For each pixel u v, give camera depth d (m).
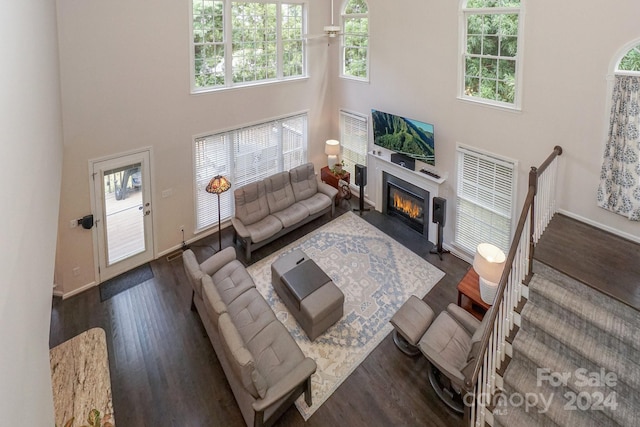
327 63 8.24
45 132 2.54
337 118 8.54
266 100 7.46
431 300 5.75
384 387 4.41
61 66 5.00
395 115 6.99
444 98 6.17
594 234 4.52
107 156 5.70
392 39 6.75
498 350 3.51
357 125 8.13
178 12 5.89
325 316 5.01
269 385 3.92
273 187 7.35
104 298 5.78
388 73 7.01
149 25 5.64
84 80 5.23
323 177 8.66
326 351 4.88
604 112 4.37
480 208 6.18
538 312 3.61
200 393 4.35
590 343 3.28
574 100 4.61
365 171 7.95
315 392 4.36
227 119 6.99
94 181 5.67
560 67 4.66
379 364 4.70
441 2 5.81
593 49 4.32
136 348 4.91
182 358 4.79
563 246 4.25
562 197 4.97
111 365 4.66
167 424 4.01
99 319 5.38
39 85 2.33
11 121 1.33
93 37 5.17
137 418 4.07
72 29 4.97
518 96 5.16
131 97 5.73
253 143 7.60
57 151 3.70
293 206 7.53
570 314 3.44
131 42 5.52
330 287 5.21
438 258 6.68
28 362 1.31
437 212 6.46
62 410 3.68
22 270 1.35
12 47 1.44
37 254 1.76
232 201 7.62
